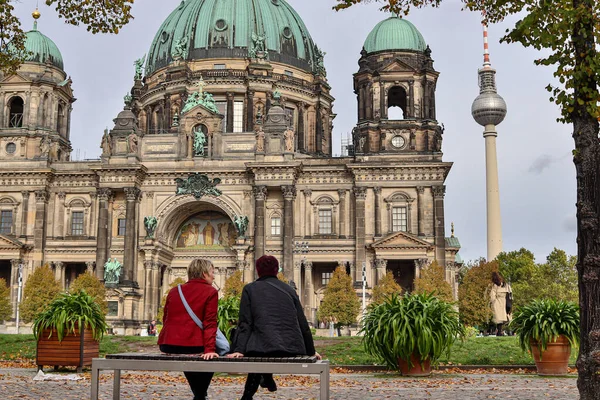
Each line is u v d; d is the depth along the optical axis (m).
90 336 34.53
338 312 90.06
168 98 117.94
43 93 106.88
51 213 104.25
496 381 30.30
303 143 120.06
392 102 112.25
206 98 106.00
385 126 102.38
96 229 103.25
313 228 101.31
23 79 106.19
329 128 126.69
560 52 21.30
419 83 104.25
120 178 101.06
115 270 97.31
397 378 31.91
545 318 33.84
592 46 20.62
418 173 99.69
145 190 103.25
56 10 35.03
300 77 123.50
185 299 16.28
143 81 127.88
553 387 27.36
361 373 36.94
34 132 105.62
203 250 108.06
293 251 98.94
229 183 102.25
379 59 105.88
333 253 100.31
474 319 84.56
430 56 104.25
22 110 112.12
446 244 113.25
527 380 30.88
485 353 44.09
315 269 104.19
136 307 98.00
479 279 86.25
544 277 148.12
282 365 14.42
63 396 22.59
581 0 20.72
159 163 103.50
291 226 98.31
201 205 105.06
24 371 35.91
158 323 93.88
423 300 33.22
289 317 15.62
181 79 117.19
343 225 100.69
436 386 27.69
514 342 46.97
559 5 21.08
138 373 35.34
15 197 103.94
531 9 22.20
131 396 23.47
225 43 120.38
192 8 125.75
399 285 95.56
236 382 29.95
